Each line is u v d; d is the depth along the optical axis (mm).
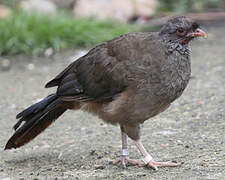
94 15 22719
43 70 18750
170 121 12852
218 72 17031
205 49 20188
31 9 23297
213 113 13070
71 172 9977
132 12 24094
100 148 11391
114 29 21766
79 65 10516
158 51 9633
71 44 21234
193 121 12664
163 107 9875
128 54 9812
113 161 10508
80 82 10383
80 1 24109
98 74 10102
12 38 20797
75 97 10414
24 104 15242
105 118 10320
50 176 9781
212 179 9008
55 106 10477
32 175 9922
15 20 21469
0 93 16453
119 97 9766
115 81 9828
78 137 12289
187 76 9852
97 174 9773
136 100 9648
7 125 13570
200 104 13945
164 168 9883
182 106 13961
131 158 10727
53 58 20078
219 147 10727
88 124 13266
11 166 10578
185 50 9773
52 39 20938
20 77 18125
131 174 9664
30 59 20172
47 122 10766
